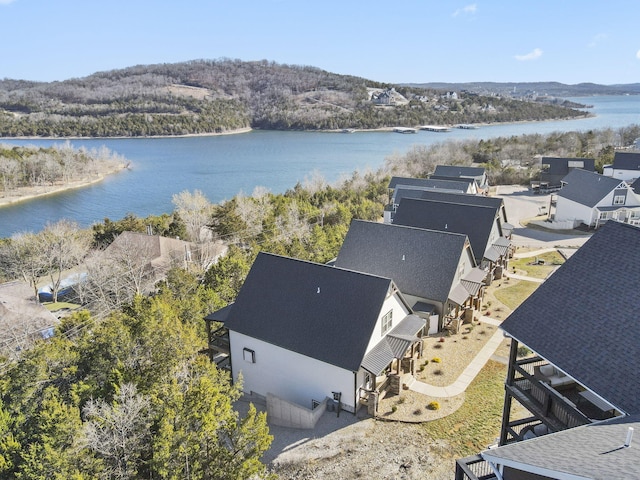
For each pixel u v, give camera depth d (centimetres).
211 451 1683
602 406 1558
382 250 3525
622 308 1541
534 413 1688
